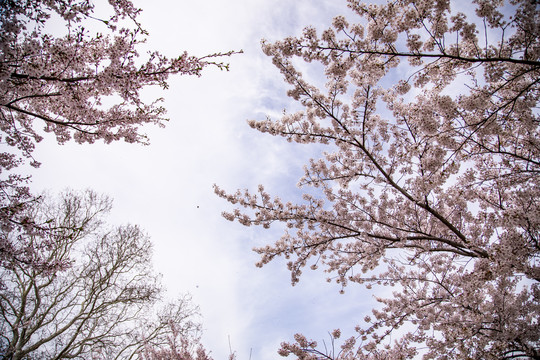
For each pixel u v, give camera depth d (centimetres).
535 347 443
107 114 495
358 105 561
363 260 680
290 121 606
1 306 839
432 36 367
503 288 464
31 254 405
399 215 604
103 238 1072
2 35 295
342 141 585
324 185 651
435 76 403
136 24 375
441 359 531
